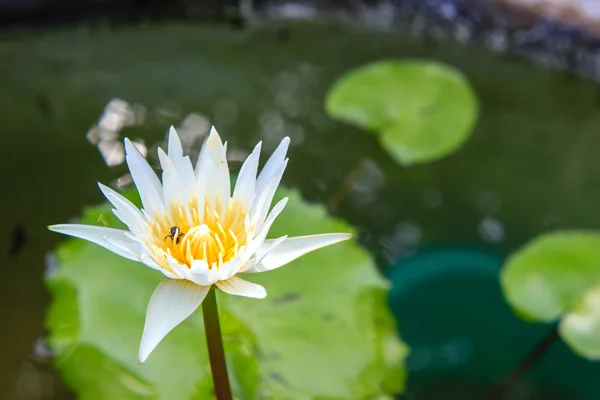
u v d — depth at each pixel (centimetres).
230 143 96
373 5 130
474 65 120
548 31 121
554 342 83
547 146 103
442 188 96
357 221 89
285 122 102
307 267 77
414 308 84
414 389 80
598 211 92
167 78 109
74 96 103
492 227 90
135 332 73
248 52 119
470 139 104
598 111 110
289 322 75
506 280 79
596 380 81
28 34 117
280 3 130
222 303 75
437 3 128
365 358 74
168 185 66
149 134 96
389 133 89
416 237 88
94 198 86
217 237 65
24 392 77
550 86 116
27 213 85
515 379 79
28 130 95
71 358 73
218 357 65
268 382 72
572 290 77
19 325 80
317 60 118
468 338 83
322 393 72
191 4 126
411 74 95
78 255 76
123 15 123
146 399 71
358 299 76
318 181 93
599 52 117
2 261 83
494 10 124
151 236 65
